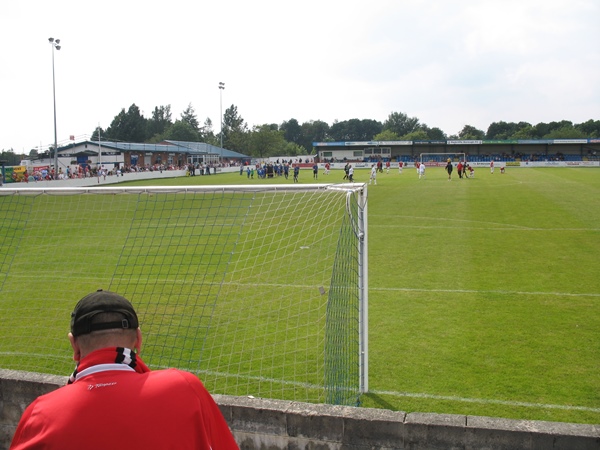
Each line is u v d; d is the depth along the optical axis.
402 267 12.80
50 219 19.05
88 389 1.96
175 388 2.02
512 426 3.87
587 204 24.95
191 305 9.61
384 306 9.74
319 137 180.38
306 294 10.12
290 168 81.38
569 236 16.61
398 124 180.00
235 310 9.32
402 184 41.16
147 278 10.71
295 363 7.14
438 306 9.69
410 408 5.98
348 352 6.74
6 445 5.07
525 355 7.40
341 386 6.22
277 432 4.30
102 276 11.88
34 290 11.01
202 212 19.44
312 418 4.20
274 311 9.23
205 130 156.38
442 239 16.53
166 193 6.30
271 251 13.33
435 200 28.16
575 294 10.28
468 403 6.09
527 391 6.35
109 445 1.86
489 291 10.59
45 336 8.52
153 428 1.91
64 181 43.91
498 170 65.75
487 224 19.42
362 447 4.12
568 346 7.70
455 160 90.19
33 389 4.94
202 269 12.02
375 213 23.14
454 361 7.25
